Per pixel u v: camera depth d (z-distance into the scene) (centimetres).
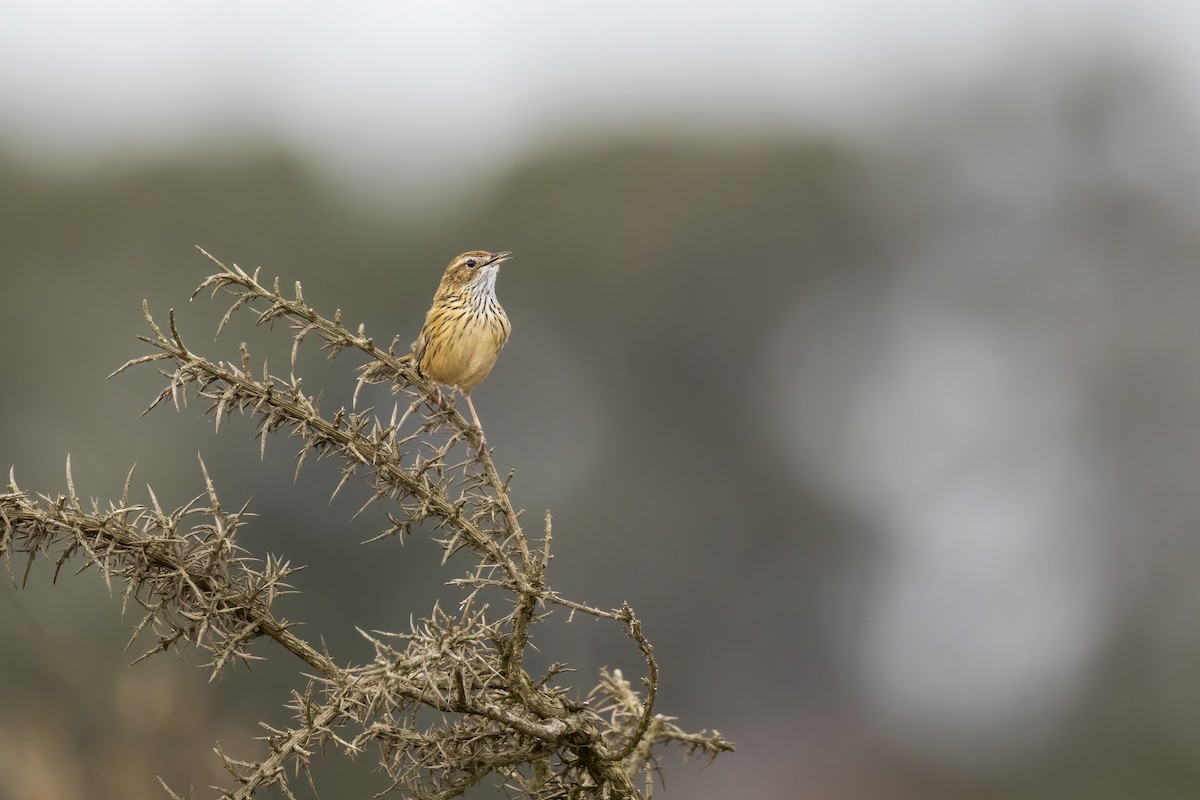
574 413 2727
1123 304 2852
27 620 1004
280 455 1838
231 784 970
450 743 419
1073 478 2753
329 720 400
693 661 2642
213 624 403
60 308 2152
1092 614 2642
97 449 1784
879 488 2789
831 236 2892
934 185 3003
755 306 2839
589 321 2767
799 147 2942
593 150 2855
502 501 448
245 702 1202
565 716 432
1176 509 2658
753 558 2736
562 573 2597
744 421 2794
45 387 1942
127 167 2395
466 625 412
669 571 2669
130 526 404
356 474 454
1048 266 2948
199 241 2373
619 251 2772
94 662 1007
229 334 2136
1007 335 2894
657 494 2717
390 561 1873
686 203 2809
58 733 942
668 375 2797
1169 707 2511
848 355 2881
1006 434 2780
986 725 2588
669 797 2211
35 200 2241
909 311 2944
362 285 2538
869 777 2552
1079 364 2820
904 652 2706
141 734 967
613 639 2344
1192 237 2898
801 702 2662
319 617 1852
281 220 2477
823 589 2730
